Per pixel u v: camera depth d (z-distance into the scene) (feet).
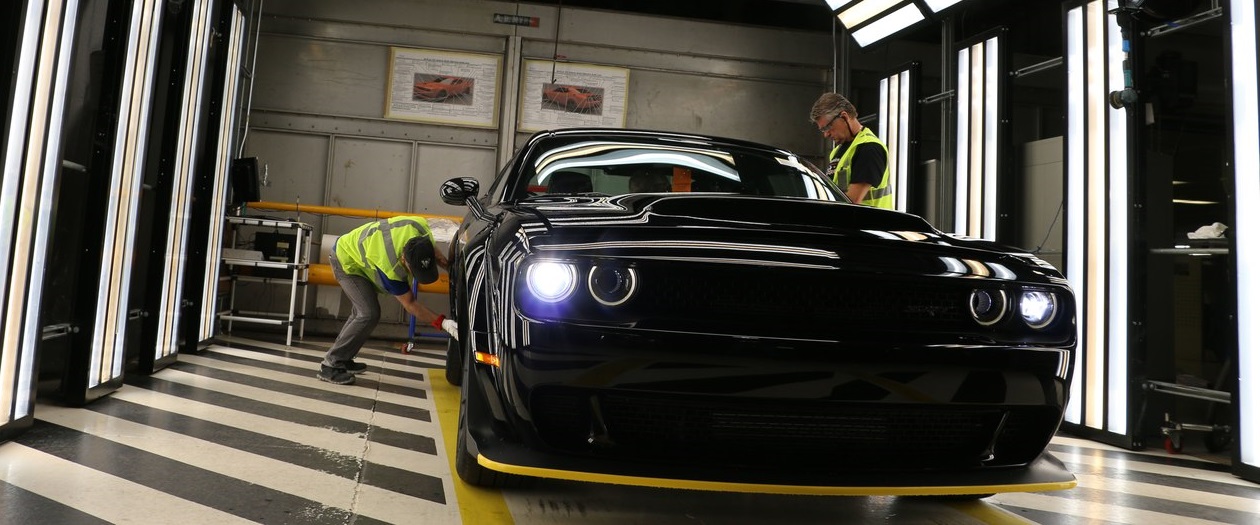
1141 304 10.75
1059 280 5.31
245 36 16.55
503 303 4.97
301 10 21.66
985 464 5.23
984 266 5.16
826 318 4.82
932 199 16.90
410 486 6.41
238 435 8.03
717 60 23.52
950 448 5.23
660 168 8.45
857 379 4.75
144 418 8.63
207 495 5.88
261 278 17.53
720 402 4.76
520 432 4.90
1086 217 11.66
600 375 4.66
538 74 22.70
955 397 4.90
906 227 5.89
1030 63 23.08
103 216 9.23
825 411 4.83
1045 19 22.27
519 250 5.04
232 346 16.33
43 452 6.91
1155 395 11.94
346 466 6.99
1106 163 11.35
